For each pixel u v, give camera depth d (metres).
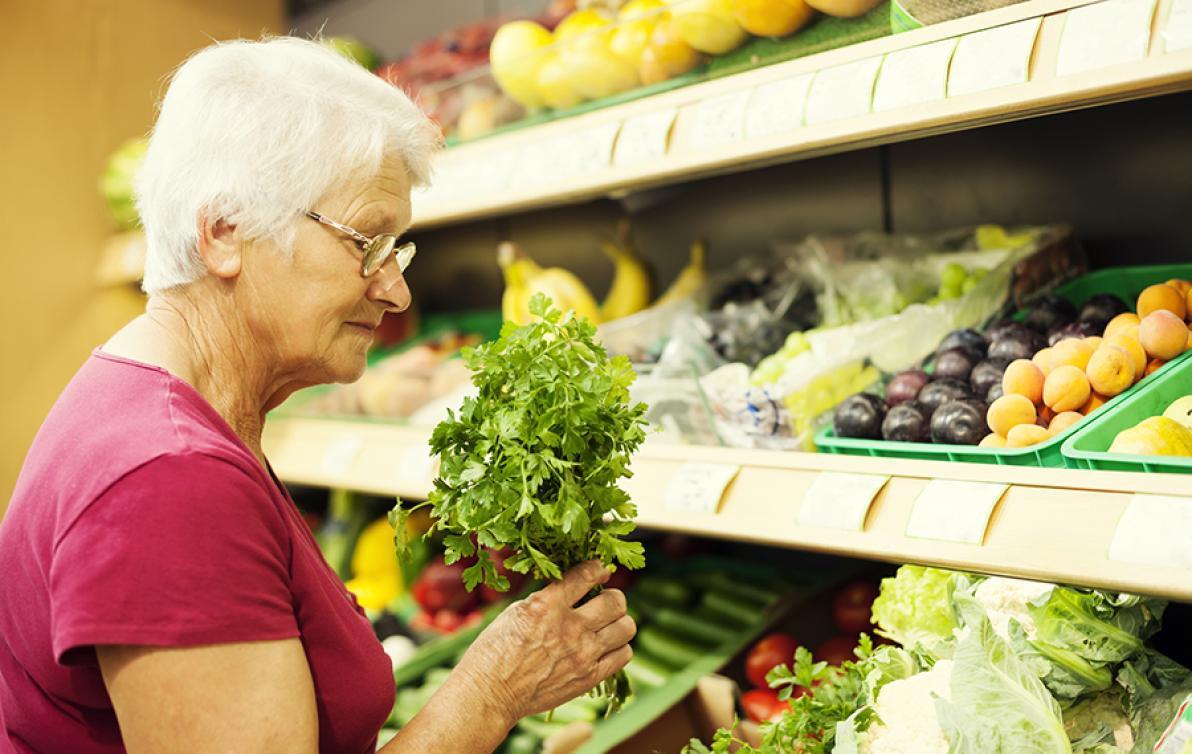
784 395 1.50
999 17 1.20
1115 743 1.16
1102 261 1.72
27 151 2.84
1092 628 1.16
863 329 1.60
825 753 1.25
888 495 1.25
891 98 1.27
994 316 1.57
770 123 1.40
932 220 1.93
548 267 2.65
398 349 2.75
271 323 1.05
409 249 1.18
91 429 0.94
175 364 1.02
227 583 0.88
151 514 0.86
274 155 0.98
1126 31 1.08
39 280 2.87
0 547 1.00
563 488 0.99
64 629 0.85
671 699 1.63
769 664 1.73
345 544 2.66
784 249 2.00
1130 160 1.67
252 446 1.11
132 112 3.03
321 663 1.02
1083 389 1.27
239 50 1.03
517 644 1.06
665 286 2.38
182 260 1.02
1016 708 1.09
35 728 1.01
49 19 2.86
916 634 1.36
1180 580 0.97
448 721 1.03
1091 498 1.08
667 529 1.46
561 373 1.03
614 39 1.67
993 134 1.82
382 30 3.05
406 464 1.96
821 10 1.40
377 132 1.03
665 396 1.62
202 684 0.86
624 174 1.57
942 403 1.37
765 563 2.22
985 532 1.13
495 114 1.91
